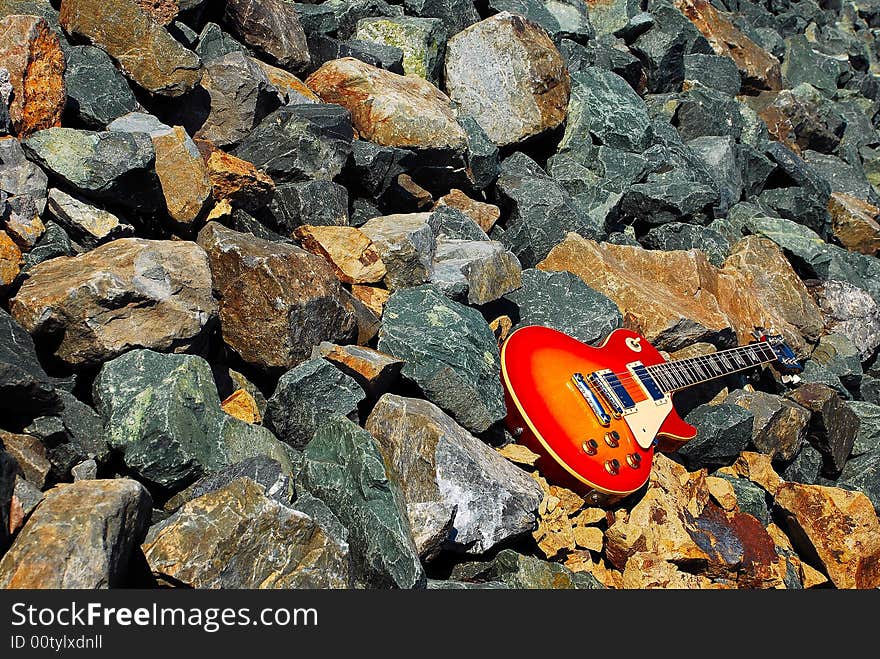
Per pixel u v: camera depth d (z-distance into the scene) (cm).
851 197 1681
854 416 1102
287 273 711
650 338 981
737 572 823
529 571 689
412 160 1001
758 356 1025
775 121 1834
